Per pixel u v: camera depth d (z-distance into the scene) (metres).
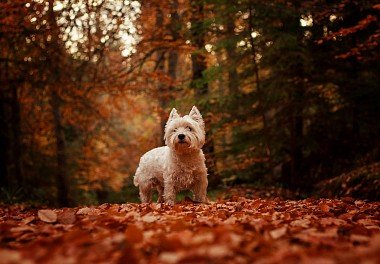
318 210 6.31
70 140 23.83
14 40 15.45
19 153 20.27
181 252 3.02
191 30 16.78
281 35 13.11
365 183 10.80
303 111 15.17
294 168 14.93
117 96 17.83
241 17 14.87
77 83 17.09
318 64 14.16
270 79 14.80
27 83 17.81
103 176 26.92
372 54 13.63
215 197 14.63
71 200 20.39
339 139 15.56
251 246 3.28
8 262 2.78
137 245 3.40
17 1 12.58
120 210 6.37
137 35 16.56
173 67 19.94
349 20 13.91
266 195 13.98
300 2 13.75
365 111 14.10
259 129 15.90
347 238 3.92
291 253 2.96
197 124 7.60
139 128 32.75
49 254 3.02
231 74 16.25
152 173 8.20
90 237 3.67
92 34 15.56
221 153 15.80
